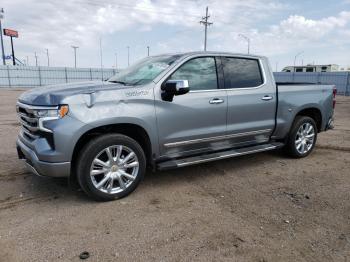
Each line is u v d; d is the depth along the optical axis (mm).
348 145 7102
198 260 2770
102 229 3271
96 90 3824
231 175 4992
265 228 3328
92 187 3779
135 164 4059
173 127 4289
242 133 5043
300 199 4086
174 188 4418
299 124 5785
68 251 2873
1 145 6699
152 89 4105
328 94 6254
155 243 3023
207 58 4695
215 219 3516
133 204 3879
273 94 5363
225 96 4742
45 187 4363
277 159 5914
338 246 3012
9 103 17641
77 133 3582
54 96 3613
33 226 3312
